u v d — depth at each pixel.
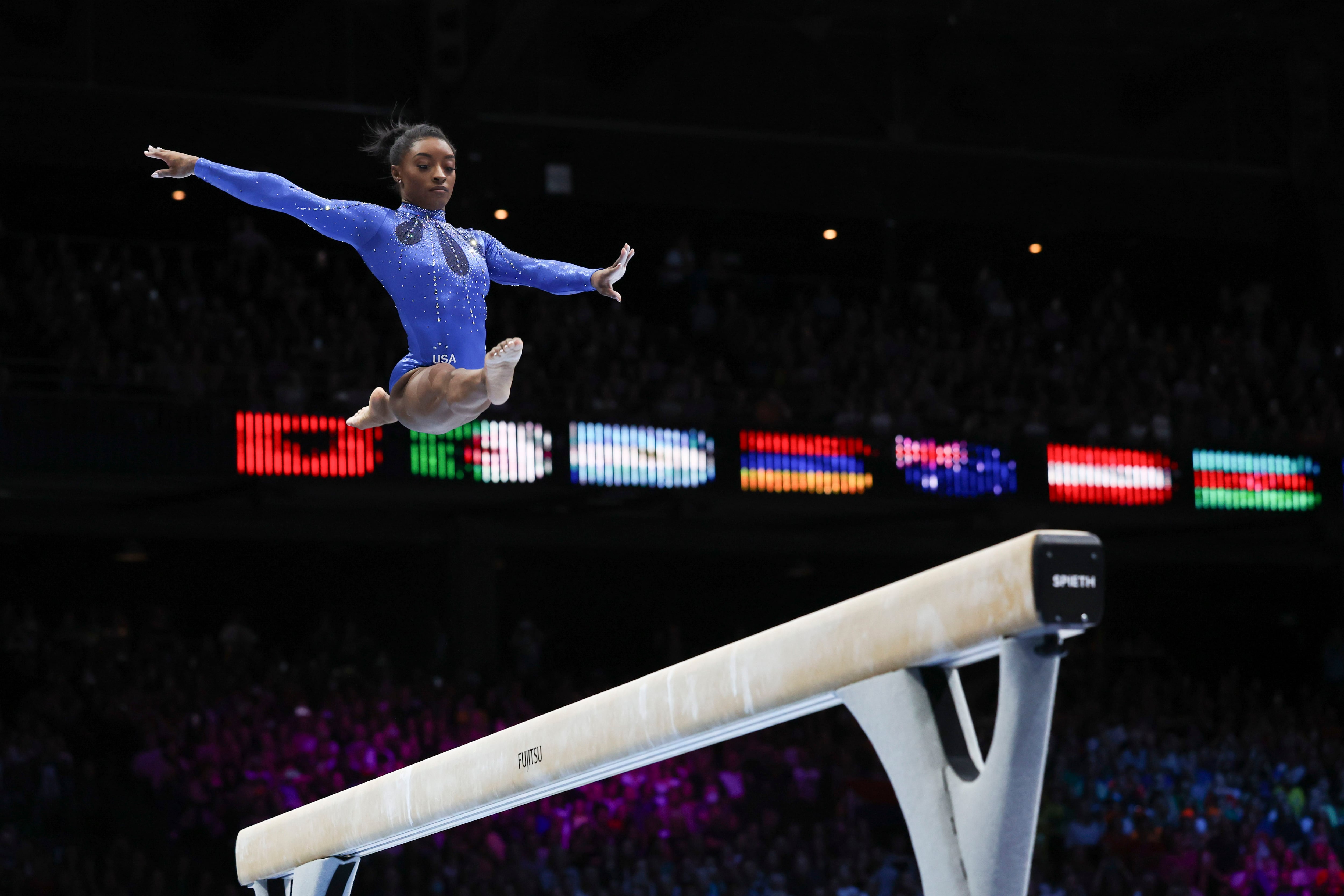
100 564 26.55
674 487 24.72
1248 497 27.83
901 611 4.17
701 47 30.89
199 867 18.89
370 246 5.52
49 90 26.41
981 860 4.00
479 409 5.18
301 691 21.70
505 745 5.71
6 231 27.97
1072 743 23.97
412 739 20.86
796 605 31.78
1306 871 21.38
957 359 29.88
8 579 25.91
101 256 25.91
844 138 31.42
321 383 25.25
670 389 26.58
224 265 27.03
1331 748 25.67
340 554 28.20
